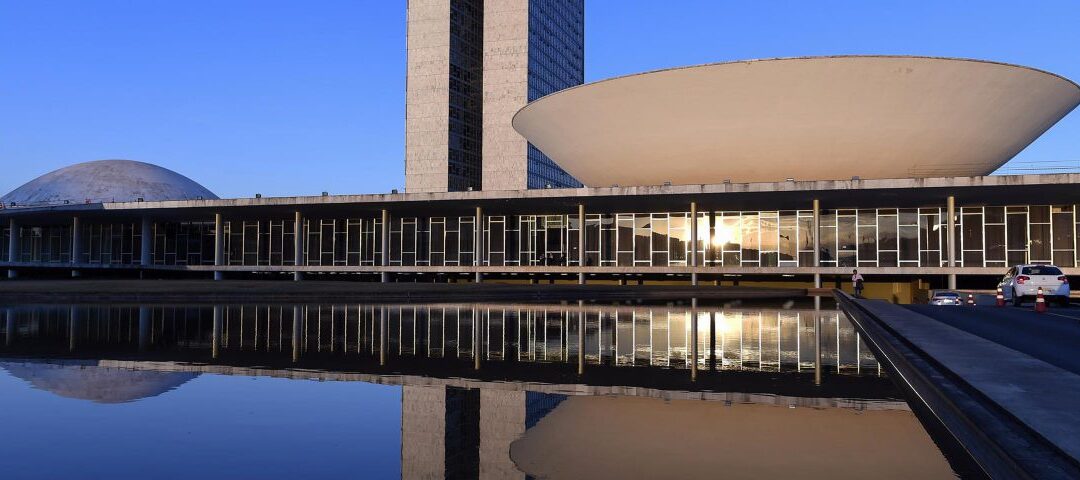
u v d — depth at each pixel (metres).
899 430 6.34
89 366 10.40
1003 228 41.44
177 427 6.47
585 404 7.60
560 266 46.94
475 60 119.75
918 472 5.00
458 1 116.06
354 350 12.56
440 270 48.16
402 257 50.19
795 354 12.23
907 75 36.97
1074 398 6.51
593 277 48.38
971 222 41.84
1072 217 40.75
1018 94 38.12
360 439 6.04
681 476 4.92
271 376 9.54
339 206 45.69
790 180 40.75
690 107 40.28
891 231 42.72
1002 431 5.52
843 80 37.47
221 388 8.57
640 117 41.88
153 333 15.43
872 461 5.30
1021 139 41.66
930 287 43.19
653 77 40.00
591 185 49.03
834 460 5.33
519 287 35.59
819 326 18.08
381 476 4.93
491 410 7.27
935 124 38.69
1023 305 25.64
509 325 17.92
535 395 8.12
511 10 113.50
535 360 11.31
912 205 42.16
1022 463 4.59
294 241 52.28
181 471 5.06
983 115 38.69
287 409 7.28
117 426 6.50
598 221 47.00
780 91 38.38
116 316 20.25
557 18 124.62
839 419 6.84
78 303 26.42
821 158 40.28
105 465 5.20
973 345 11.06
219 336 14.88
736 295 39.28
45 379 9.18
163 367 10.34
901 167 40.44
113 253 56.41
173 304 26.16
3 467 5.15
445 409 7.32
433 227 49.78
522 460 5.34
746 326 18.03
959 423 6.53
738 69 38.16
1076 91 40.34
